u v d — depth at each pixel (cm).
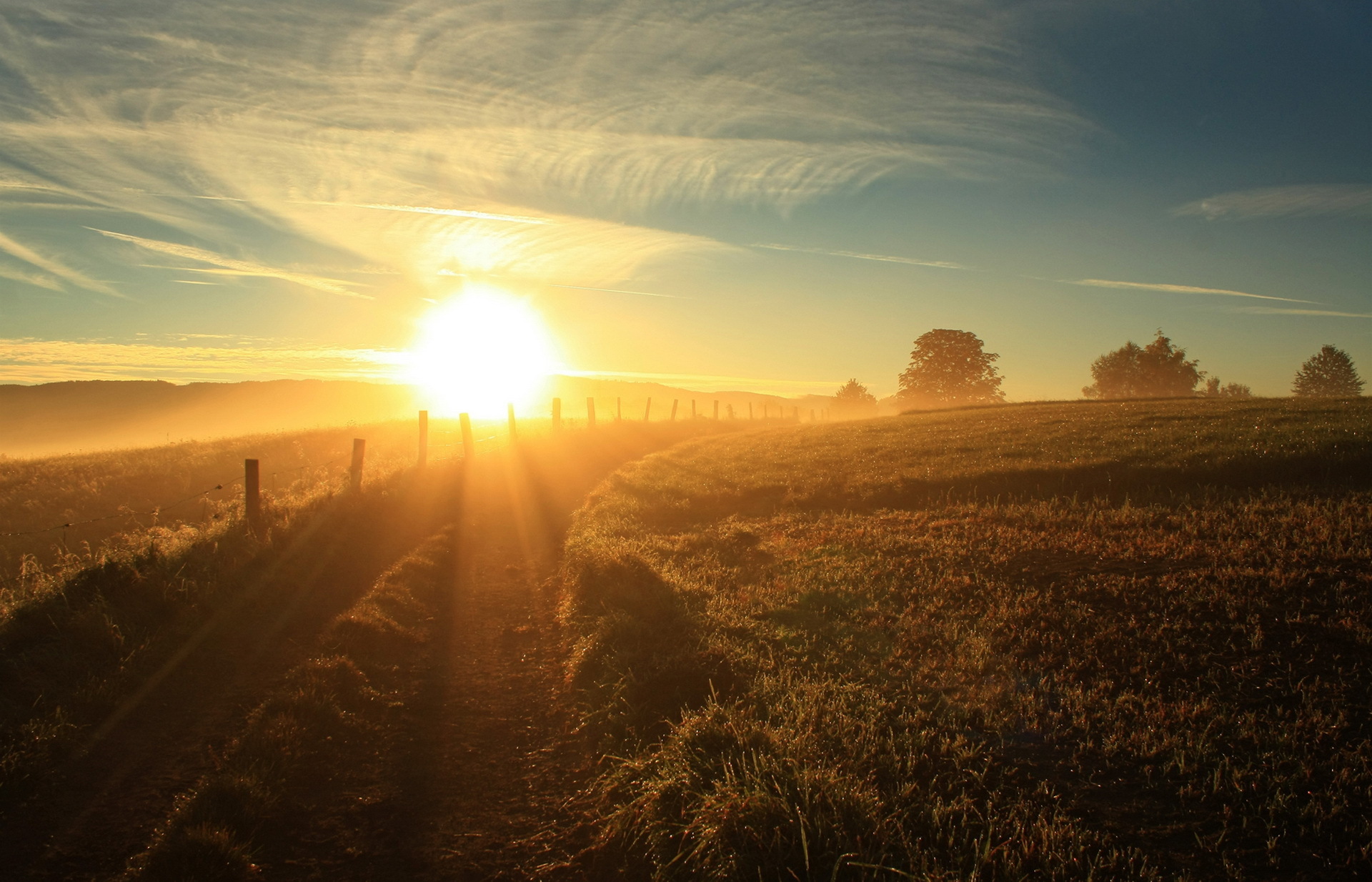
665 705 632
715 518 1598
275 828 486
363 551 1198
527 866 453
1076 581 909
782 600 931
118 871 436
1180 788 492
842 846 418
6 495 1805
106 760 557
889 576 1017
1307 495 1248
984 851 423
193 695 673
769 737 533
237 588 923
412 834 485
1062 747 557
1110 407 3275
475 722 652
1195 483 1437
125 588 830
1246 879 409
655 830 456
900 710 624
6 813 484
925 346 8269
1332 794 475
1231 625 730
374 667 746
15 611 745
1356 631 680
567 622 880
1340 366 10300
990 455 1886
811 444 2622
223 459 2314
